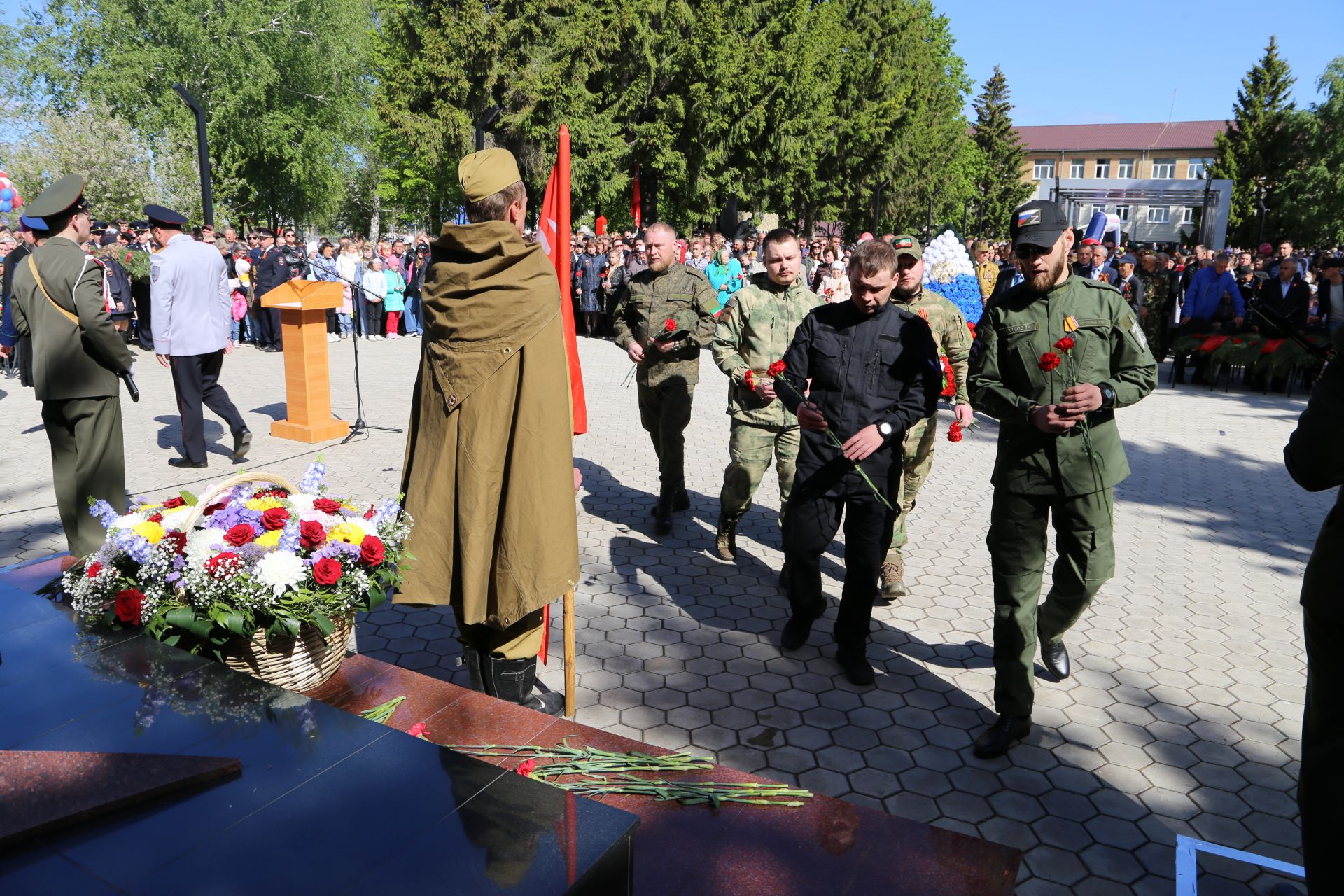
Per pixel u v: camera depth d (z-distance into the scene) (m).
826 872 2.20
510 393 2.73
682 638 4.41
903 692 3.92
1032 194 73.94
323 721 2.12
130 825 1.71
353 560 2.73
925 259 9.50
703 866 2.21
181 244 7.02
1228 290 12.99
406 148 37.56
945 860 2.26
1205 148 91.50
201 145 15.03
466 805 1.83
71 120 23.11
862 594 3.93
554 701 3.40
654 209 32.78
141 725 2.07
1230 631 4.65
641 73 30.02
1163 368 15.23
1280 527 6.50
